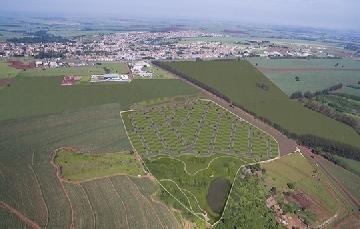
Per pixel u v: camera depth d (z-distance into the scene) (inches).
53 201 7844.5
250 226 7780.5
